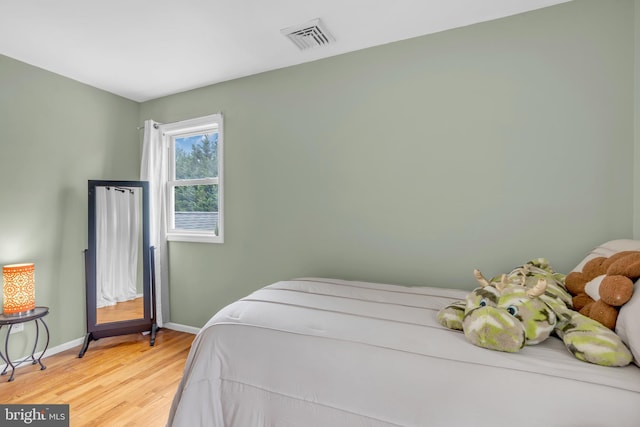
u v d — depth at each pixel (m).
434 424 0.87
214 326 1.34
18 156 2.34
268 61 2.40
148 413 1.75
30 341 2.39
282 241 2.52
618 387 0.80
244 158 2.67
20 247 2.35
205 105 2.85
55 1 1.69
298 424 1.05
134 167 3.20
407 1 1.71
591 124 1.66
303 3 1.73
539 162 1.76
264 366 1.16
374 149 2.19
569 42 1.70
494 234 1.87
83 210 2.75
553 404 0.79
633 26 1.58
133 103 3.20
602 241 1.64
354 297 1.61
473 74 1.91
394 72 2.12
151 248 2.88
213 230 2.92
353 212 2.26
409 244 2.09
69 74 2.60
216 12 1.81
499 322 1.01
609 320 0.99
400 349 1.04
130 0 1.69
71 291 2.65
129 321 2.73
